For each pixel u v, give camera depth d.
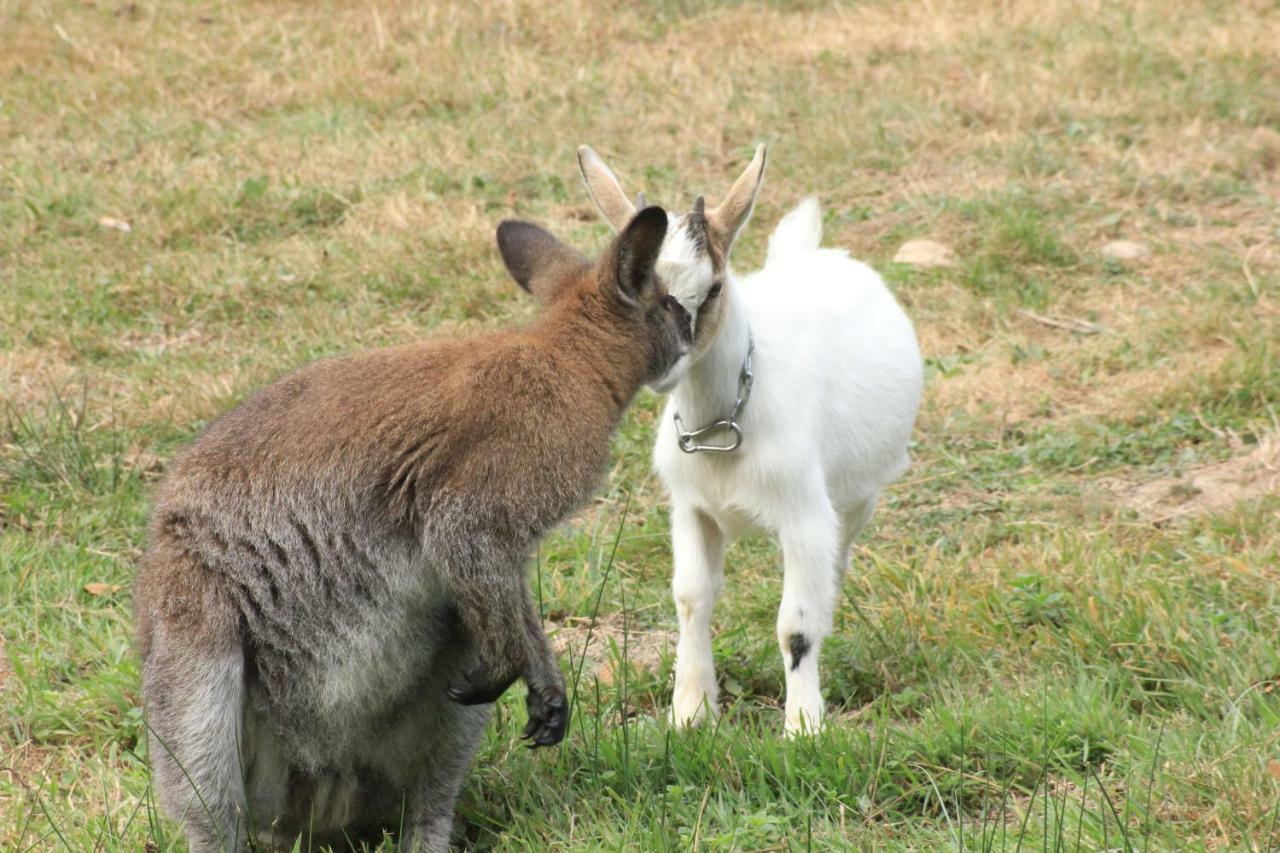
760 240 20.41
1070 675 11.03
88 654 11.90
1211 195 21.19
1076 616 11.61
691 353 9.89
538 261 10.09
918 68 26.03
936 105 24.16
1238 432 15.27
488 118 24.67
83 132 24.03
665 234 9.11
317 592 8.70
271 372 16.83
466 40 27.81
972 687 10.95
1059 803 9.23
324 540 8.69
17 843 9.18
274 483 8.69
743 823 9.16
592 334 9.17
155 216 21.09
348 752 9.18
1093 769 9.59
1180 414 15.76
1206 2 28.36
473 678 8.95
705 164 23.02
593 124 24.34
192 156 23.38
